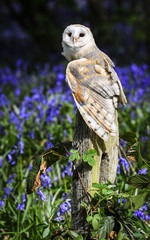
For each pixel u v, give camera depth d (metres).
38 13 26.73
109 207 5.56
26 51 36.41
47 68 18.53
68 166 8.98
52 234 5.64
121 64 22.64
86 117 5.44
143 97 13.78
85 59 5.76
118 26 26.52
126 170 8.02
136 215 6.20
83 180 5.89
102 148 5.87
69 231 5.45
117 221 5.56
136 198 5.44
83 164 5.86
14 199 8.14
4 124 11.96
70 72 5.64
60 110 12.01
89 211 5.64
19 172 9.23
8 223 7.47
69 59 6.20
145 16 26.91
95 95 5.53
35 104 13.10
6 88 16.64
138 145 6.23
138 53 26.09
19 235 6.76
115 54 24.52
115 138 6.00
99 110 5.49
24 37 38.09
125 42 26.88
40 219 7.04
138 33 23.70
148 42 25.91
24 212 7.16
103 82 5.56
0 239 7.29
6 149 10.29
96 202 5.72
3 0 27.08
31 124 11.63
